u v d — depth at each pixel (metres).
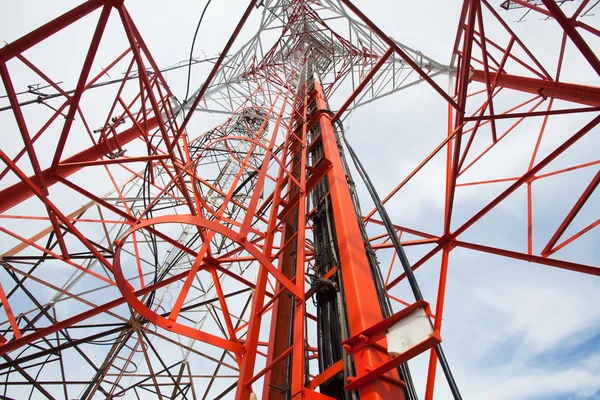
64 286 12.27
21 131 6.05
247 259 11.37
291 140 14.88
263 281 8.59
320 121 13.07
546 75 9.56
